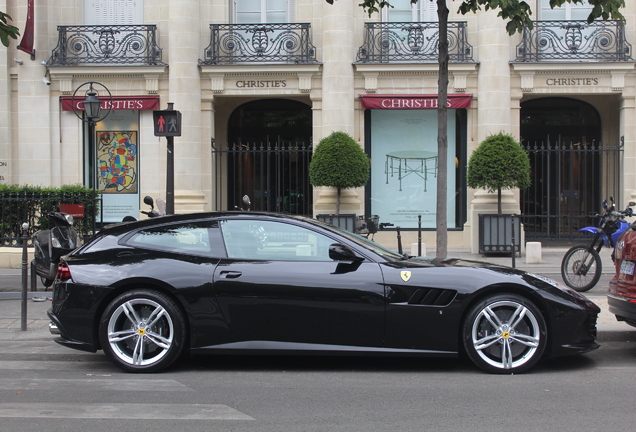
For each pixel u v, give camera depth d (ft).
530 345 17.84
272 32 52.19
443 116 27.96
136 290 18.30
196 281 18.01
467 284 17.72
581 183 57.36
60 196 39.40
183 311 18.31
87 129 52.80
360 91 51.29
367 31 51.01
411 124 52.65
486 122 49.83
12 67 51.93
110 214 52.95
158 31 52.29
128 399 16.07
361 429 13.71
